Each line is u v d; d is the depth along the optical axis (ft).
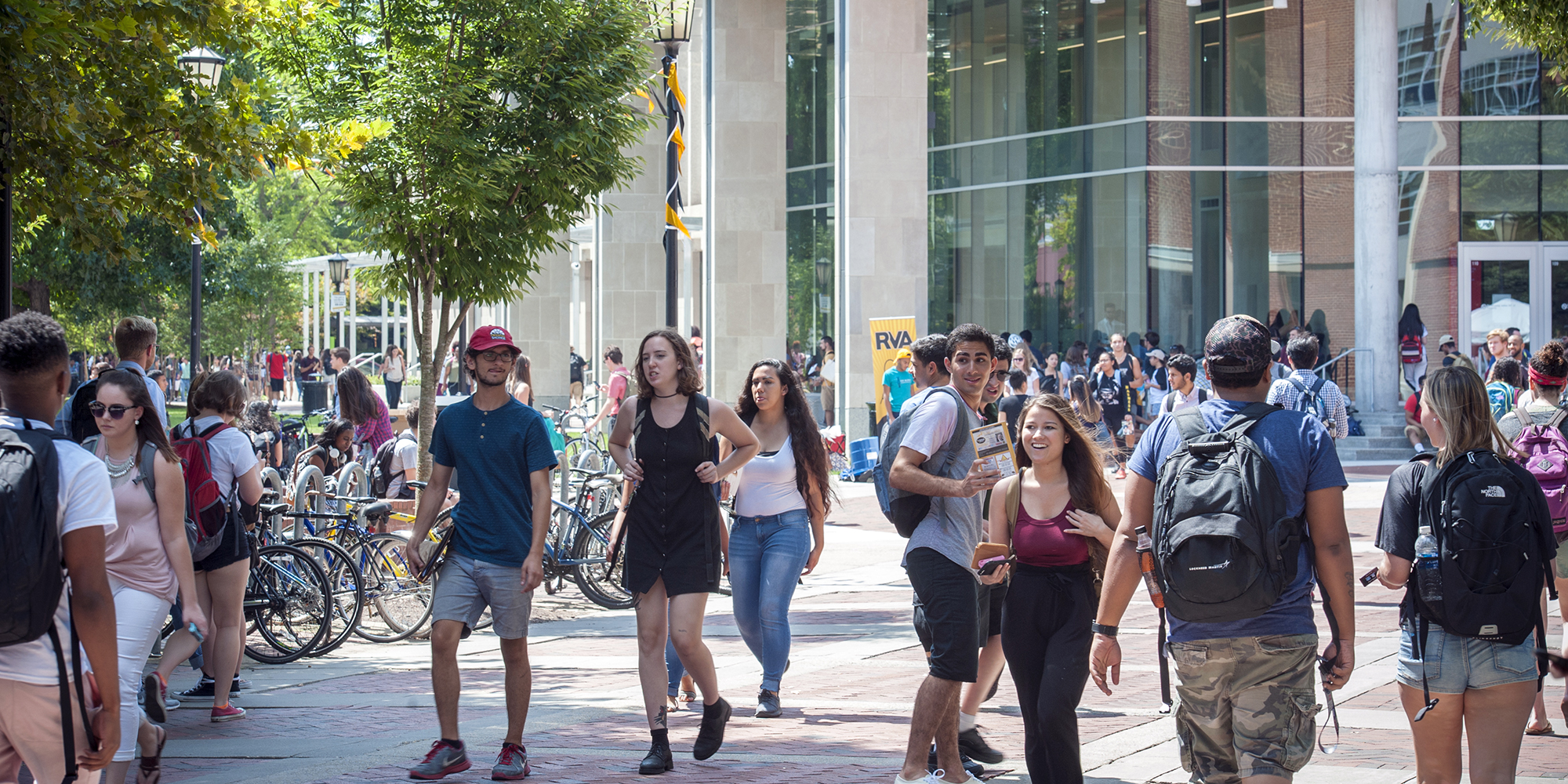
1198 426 19.77
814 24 145.38
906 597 53.83
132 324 34.78
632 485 28.37
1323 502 19.13
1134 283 123.34
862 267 100.99
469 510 27.86
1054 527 23.95
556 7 53.36
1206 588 18.29
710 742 28.73
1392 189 106.52
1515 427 32.40
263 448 55.88
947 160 139.33
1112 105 124.77
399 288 55.42
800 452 34.47
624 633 48.37
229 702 35.45
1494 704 22.15
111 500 17.98
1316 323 123.44
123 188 38.86
